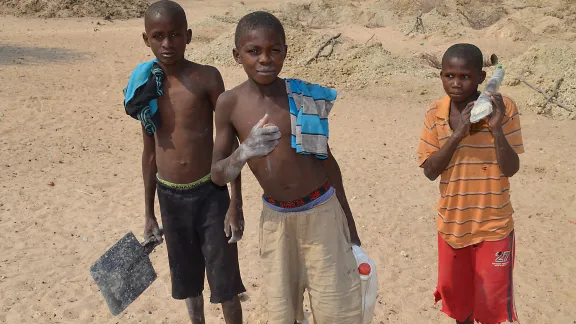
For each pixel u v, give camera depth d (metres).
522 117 11.06
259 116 2.75
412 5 30.42
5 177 7.09
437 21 25.23
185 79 3.31
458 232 3.26
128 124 9.78
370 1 32.28
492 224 3.19
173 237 3.47
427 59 17.50
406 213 6.36
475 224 3.22
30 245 5.41
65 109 10.41
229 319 3.50
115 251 3.52
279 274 2.92
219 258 3.39
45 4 26.42
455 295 3.42
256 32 2.57
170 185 3.37
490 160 3.14
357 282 2.93
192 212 3.39
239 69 15.75
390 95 13.27
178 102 3.29
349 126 10.38
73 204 6.41
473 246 3.28
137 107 3.26
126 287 3.53
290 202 2.82
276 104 2.75
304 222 2.83
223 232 3.37
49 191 6.74
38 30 21.83
